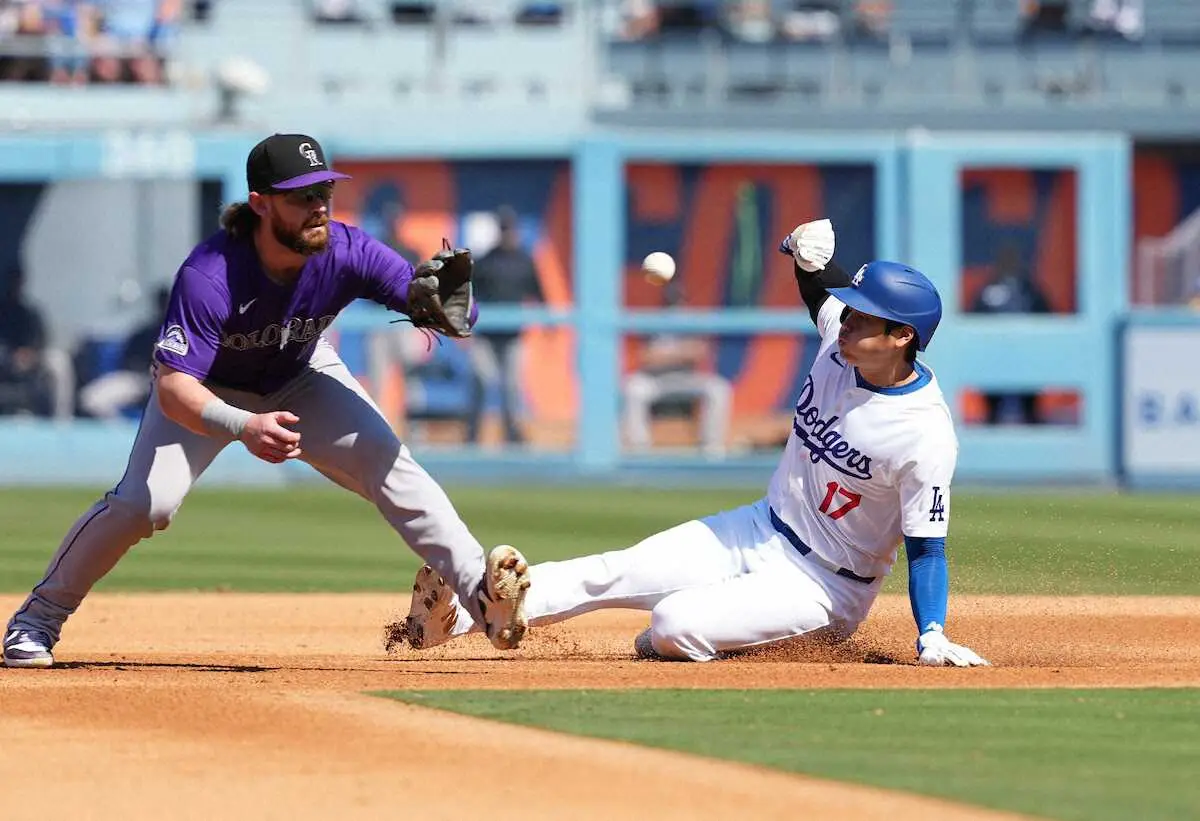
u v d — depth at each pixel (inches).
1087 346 3225.9
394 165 3216.0
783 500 964.6
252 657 1032.2
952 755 650.2
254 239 820.6
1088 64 3752.5
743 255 3270.2
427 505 861.2
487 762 638.5
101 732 709.9
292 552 1915.6
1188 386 3191.4
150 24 3563.0
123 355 3221.0
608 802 569.6
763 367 3245.6
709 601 948.0
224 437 816.9
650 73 3767.2
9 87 3479.3
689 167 3257.9
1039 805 561.0
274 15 3619.6
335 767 633.0
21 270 3218.5
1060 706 769.6
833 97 3747.5
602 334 3206.2
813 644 970.1
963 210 3255.4
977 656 928.9
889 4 3821.4
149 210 3203.7
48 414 3230.8
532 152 3198.8
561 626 1252.5
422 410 3184.1
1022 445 3196.4
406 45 3654.0
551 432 3208.7
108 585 1574.8
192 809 566.6
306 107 3565.5
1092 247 3240.7
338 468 868.6
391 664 976.9
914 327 901.2
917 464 912.3
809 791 584.1
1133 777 609.0
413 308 827.4
